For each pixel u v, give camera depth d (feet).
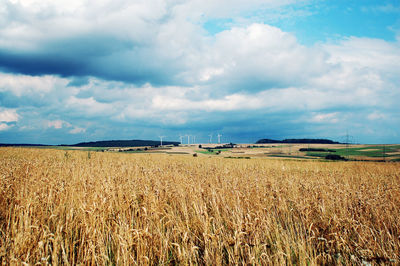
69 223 16.88
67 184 26.50
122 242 13.46
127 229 14.47
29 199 18.89
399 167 102.37
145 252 14.39
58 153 116.26
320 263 15.01
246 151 371.97
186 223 17.54
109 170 43.98
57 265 12.76
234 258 13.74
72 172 37.88
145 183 28.02
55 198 22.61
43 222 16.84
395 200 26.66
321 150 371.56
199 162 92.43
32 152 121.80
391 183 38.86
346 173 68.85
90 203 18.97
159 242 15.33
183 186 27.78
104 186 23.57
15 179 29.50
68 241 15.34
